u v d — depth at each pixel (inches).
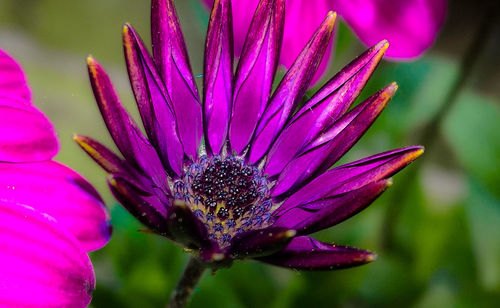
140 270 13.0
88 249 10.6
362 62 10.5
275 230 9.8
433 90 13.8
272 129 10.7
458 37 20.3
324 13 11.8
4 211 10.4
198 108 10.7
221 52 10.6
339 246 10.0
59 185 10.7
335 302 12.8
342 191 10.2
